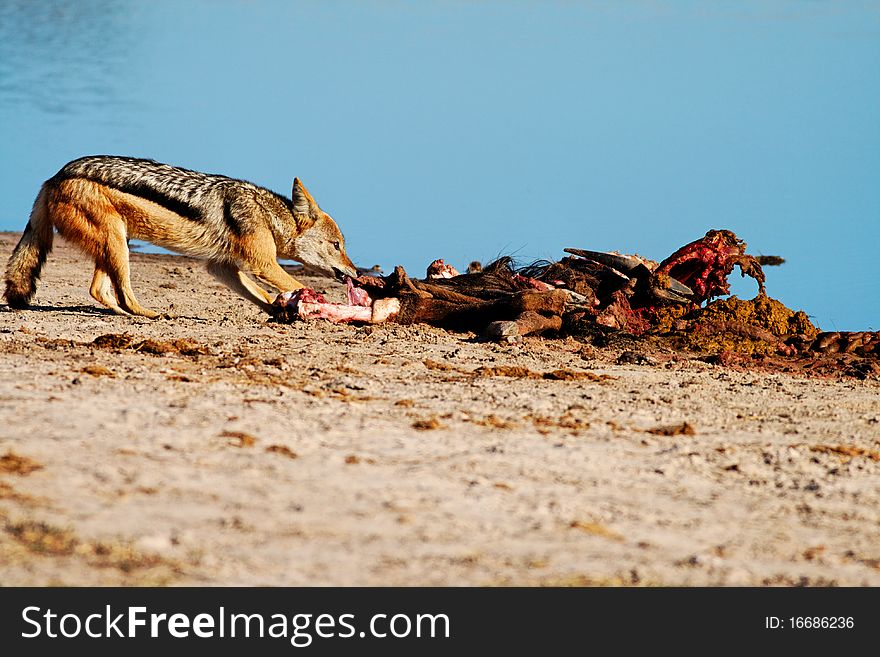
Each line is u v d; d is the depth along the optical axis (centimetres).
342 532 2408
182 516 2411
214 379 3947
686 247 6100
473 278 6275
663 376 4759
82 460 2714
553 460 3105
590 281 6347
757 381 4797
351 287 5869
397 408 3662
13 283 5788
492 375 4466
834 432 3759
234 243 5888
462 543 2403
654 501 2816
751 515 2767
